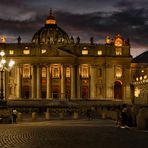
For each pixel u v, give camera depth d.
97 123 56.06
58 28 184.75
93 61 159.88
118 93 162.12
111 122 59.53
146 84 140.75
